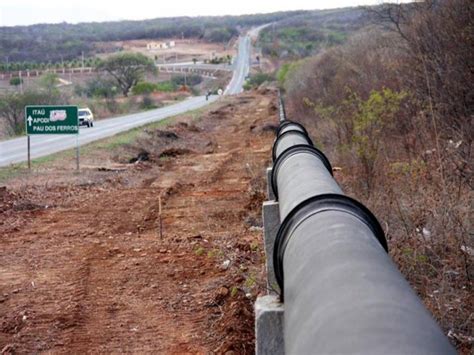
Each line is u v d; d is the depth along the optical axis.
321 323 2.08
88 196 14.80
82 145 26.12
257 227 10.98
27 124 19.48
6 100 45.53
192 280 8.33
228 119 44.09
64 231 11.41
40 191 15.30
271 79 102.62
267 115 42.97
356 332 1.89
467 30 12.11
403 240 7.03
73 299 7.84
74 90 94.75
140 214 12.66
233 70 159.25
